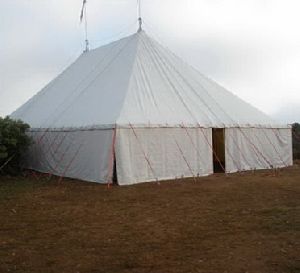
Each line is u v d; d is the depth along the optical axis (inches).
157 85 730.8
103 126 621.0
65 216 433.7
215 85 845.2
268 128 781.9
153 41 840.9
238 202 489.1
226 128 719.1
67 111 757.3
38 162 786.8
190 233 362.6
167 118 665.0
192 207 466.0
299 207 454.9
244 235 353.1
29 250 321.7
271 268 275.6
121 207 470.9
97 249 322.3
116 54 833.5
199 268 278.2
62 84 907.4
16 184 642.2
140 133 626.2
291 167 797.9
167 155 651.5
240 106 802.2
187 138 673.0
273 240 336.2
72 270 278.8
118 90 701.9
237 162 734.5
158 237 352.5
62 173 709.9
